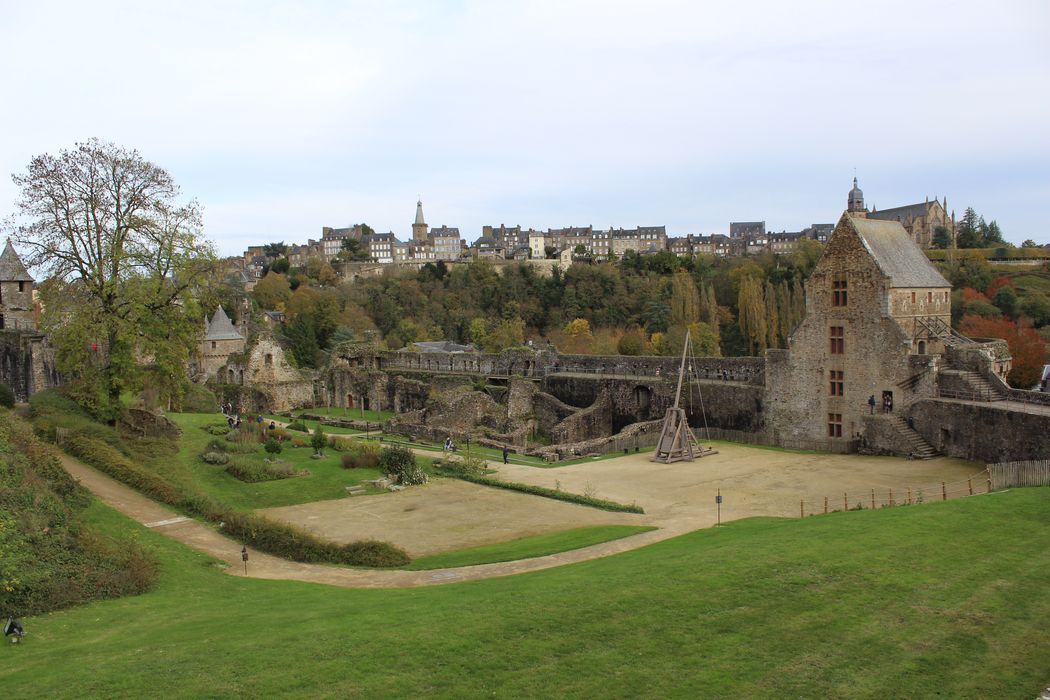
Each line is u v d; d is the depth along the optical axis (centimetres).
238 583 3262
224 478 5116
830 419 6506
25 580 2744
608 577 2870
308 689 2031
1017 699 1995
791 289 16738
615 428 7925
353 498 4941
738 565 2873
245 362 9262
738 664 2167
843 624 2391
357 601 2866
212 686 2039
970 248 18238
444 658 2197
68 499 3781
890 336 6119
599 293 19625
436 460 6031
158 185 5516
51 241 5219
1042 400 5381
